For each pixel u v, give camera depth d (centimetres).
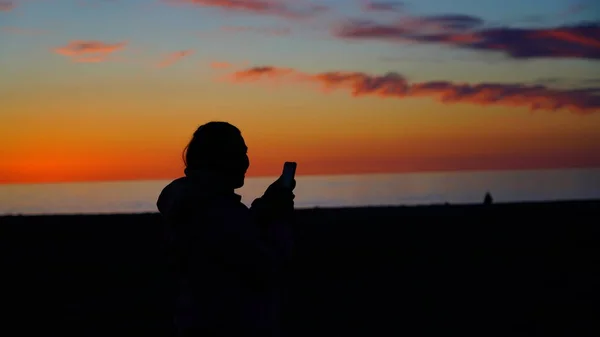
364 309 1021
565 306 1016
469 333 867
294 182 351
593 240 1736
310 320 953
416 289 1176
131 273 1353
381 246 1667
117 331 909
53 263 1459
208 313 313
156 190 14338
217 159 324
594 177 19075
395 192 10150
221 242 309
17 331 911
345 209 2888
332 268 1391
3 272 1363
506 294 1120
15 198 9956
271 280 314
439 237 1838
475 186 13175
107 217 2391
